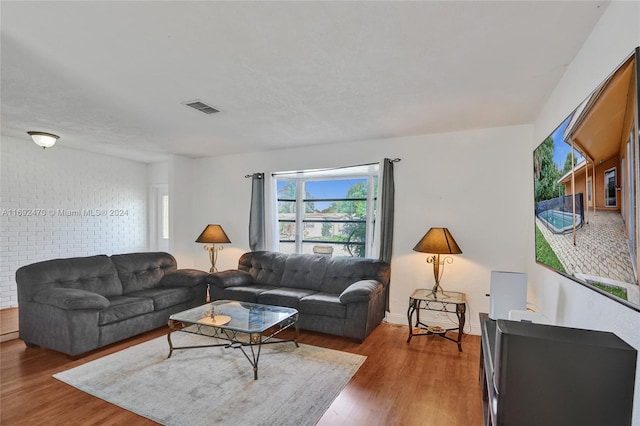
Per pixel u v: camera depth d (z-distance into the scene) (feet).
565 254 6.43
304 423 6.71
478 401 7.59
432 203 12.63
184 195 17.79
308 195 16.39
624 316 4.15
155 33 5.86
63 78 7.78
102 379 8.36
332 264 13.57
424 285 12.71
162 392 7.77
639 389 3.79
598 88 4.82
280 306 12.09
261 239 16.11
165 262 14.74
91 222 17.06
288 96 8.90
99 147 15.67
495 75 7.47
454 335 11.88
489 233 11.75
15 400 7.39
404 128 11.91
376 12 5.25
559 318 7.14
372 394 7.84
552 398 3.59
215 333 11.25
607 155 4.50
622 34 4.48
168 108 9.92
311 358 9.79
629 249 3.91
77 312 9.52
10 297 14.15
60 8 5.13
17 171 14.39
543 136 9.33
